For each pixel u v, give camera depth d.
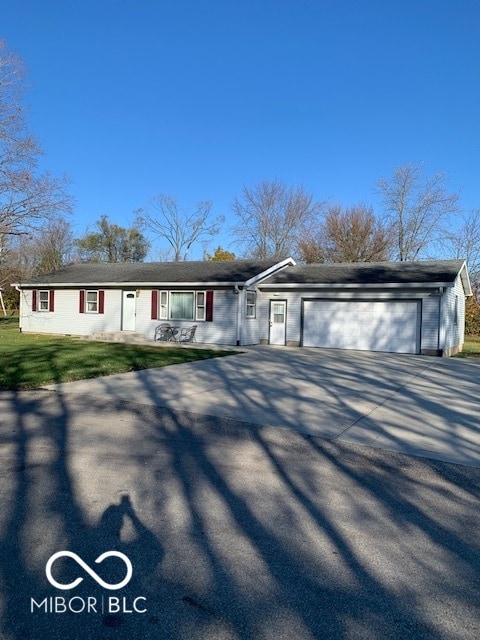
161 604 2.77
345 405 8.41
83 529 3.63
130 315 21.77
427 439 6.41
